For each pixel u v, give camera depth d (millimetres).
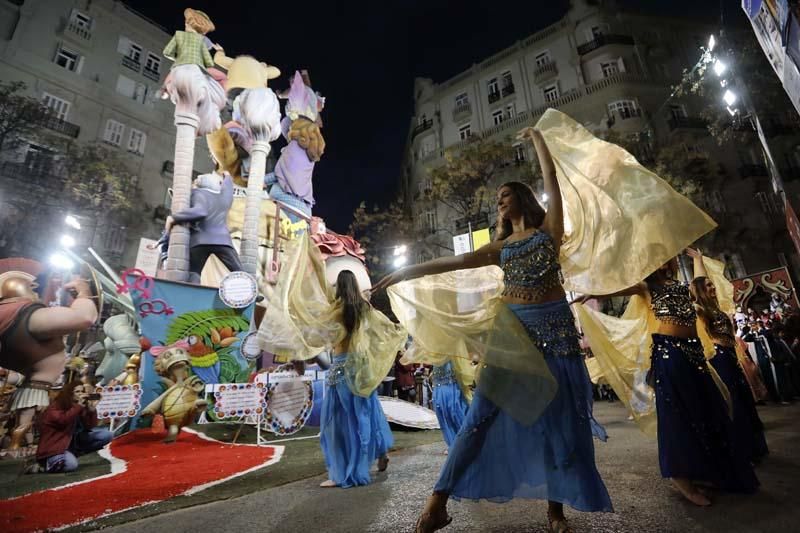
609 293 3234
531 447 1902
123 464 4578
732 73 15508
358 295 3811
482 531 2072
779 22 5086
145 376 6512
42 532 2309
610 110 27844
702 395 2699
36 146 23188
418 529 1873
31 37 25016
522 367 1936
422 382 11750
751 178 24609
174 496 3037
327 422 3436
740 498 2422
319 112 15281
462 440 1962
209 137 11820
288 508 2637
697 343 2875
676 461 2500
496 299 2686
